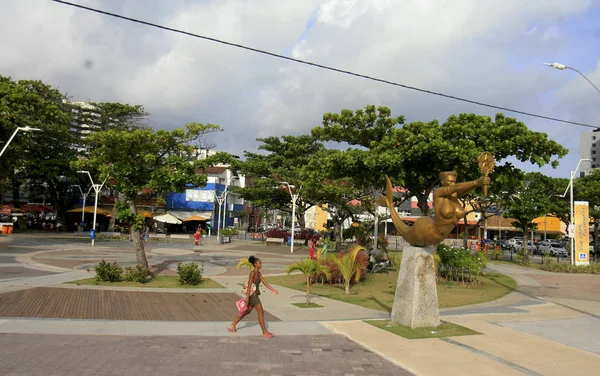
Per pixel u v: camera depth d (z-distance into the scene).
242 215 69.44
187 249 34.25
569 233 29.00
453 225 9.55
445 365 7.50
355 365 7.36
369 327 10.10
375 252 24.00
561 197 38.97
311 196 37.53
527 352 8.49
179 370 6.77
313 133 21.34
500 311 13.27
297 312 12.27
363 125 20.52
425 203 20.03
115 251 29.59
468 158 16.92
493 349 8.61
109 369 6.70
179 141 18.17
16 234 41.78
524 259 32.25
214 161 18.08
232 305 13.00
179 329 9.54
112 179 18.12
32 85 47.75
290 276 20.61
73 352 7.53
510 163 19.25
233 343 8.48
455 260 19.41
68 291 13.88
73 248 30.42
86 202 57.84
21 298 12.44
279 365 7.21
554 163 18.08
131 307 12.03
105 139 16.77
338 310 12.80
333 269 18.17
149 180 17.61
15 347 7.70
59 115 45.38
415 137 17.62
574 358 8.22
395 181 18.48
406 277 10.54
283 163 47.91
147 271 17.23
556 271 27.69
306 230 51.28
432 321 10.29
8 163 39.62
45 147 47.44
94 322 9.97
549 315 12.81
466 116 19.00
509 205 36.06
